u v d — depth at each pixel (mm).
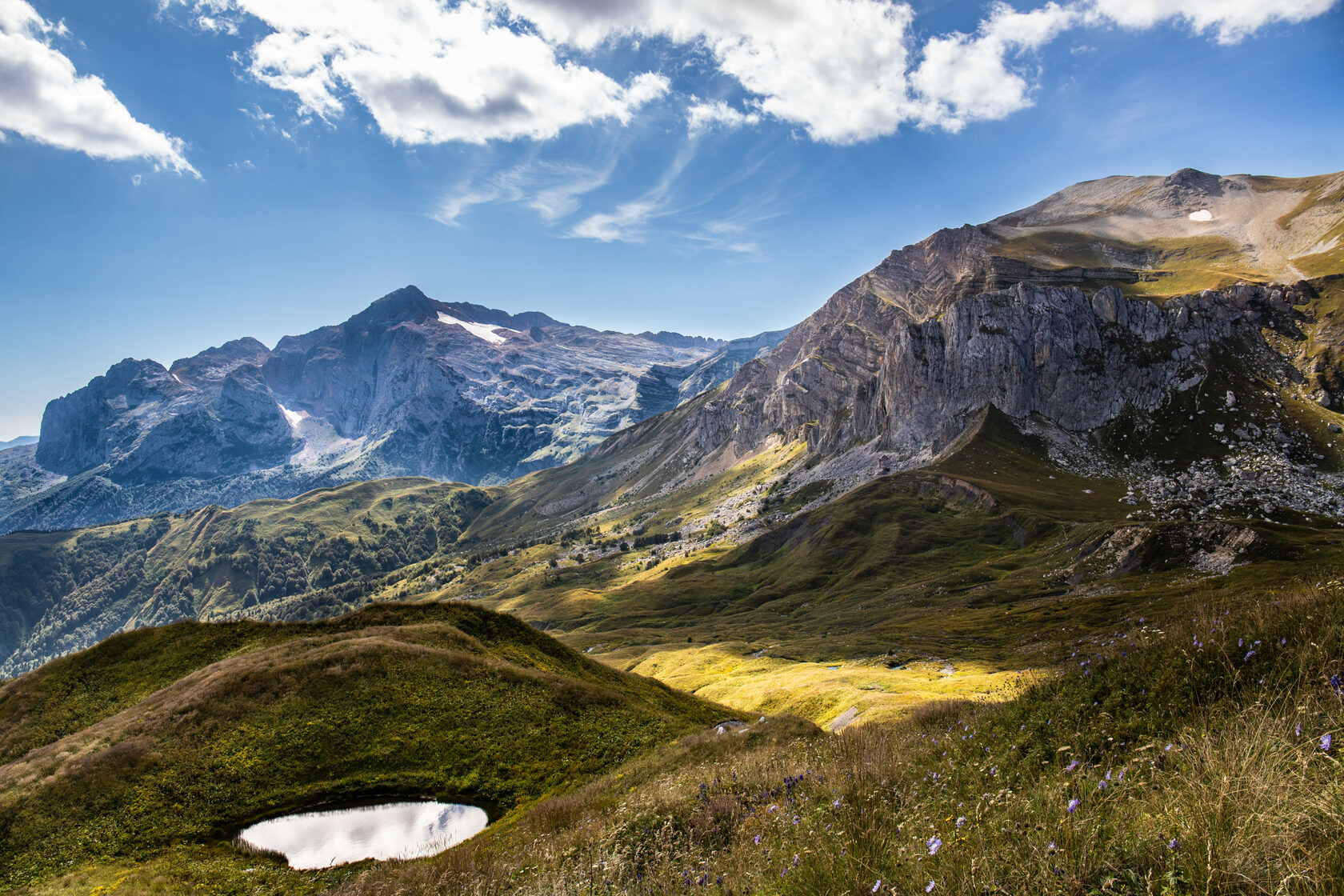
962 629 146000
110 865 37375
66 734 58750
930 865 7500
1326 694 7758
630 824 19953
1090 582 167000
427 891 22719
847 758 17688
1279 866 5219
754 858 11211
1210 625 11578
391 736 50344
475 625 76125
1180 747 8172
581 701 56375
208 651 68250
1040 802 8102
